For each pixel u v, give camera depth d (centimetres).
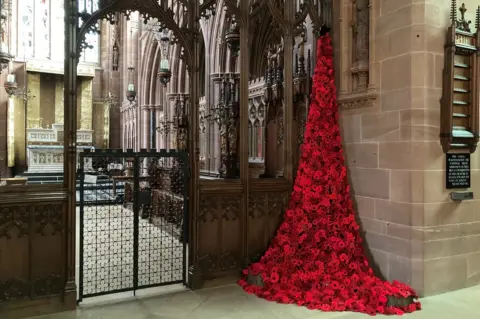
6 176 1931
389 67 545
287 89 638
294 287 533
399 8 530
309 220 595
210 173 1091
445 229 532
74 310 486
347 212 598
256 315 473
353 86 609
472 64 543
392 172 543
